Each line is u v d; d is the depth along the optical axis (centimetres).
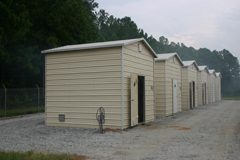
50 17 2912
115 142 984
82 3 3466
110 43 1323
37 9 2908
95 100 1320
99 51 1317
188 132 1202
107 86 1295
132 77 1342
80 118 1352
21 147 912
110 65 1291
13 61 2578
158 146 915
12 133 1214
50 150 859
